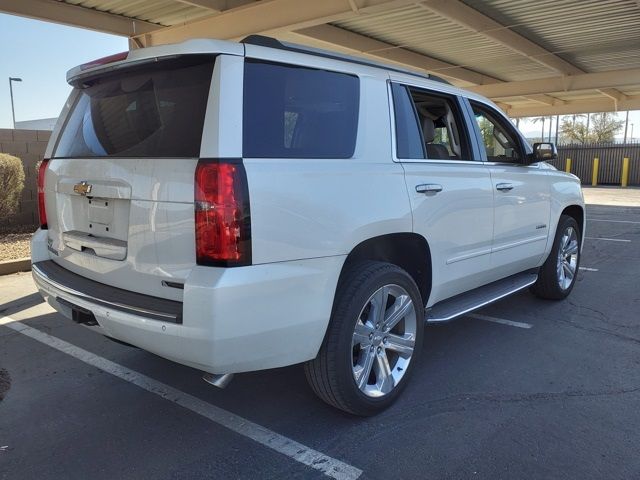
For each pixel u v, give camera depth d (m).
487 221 4.27
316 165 2.93
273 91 2.86
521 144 5.04
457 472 2.77
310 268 2.82
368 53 15.84
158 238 2.71
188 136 2.68
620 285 6.56
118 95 3.15
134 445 3.04
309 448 3.00
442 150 4.08
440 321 3.84
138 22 12.12
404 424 3.25
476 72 20.59
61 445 3.03
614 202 18.23
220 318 2.50
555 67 18.08
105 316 2.84
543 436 3.10
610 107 26.92
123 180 2.87
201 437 3.12
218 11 11.16
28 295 5.99
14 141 9.60
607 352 4.39
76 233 3.31
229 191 2.53
